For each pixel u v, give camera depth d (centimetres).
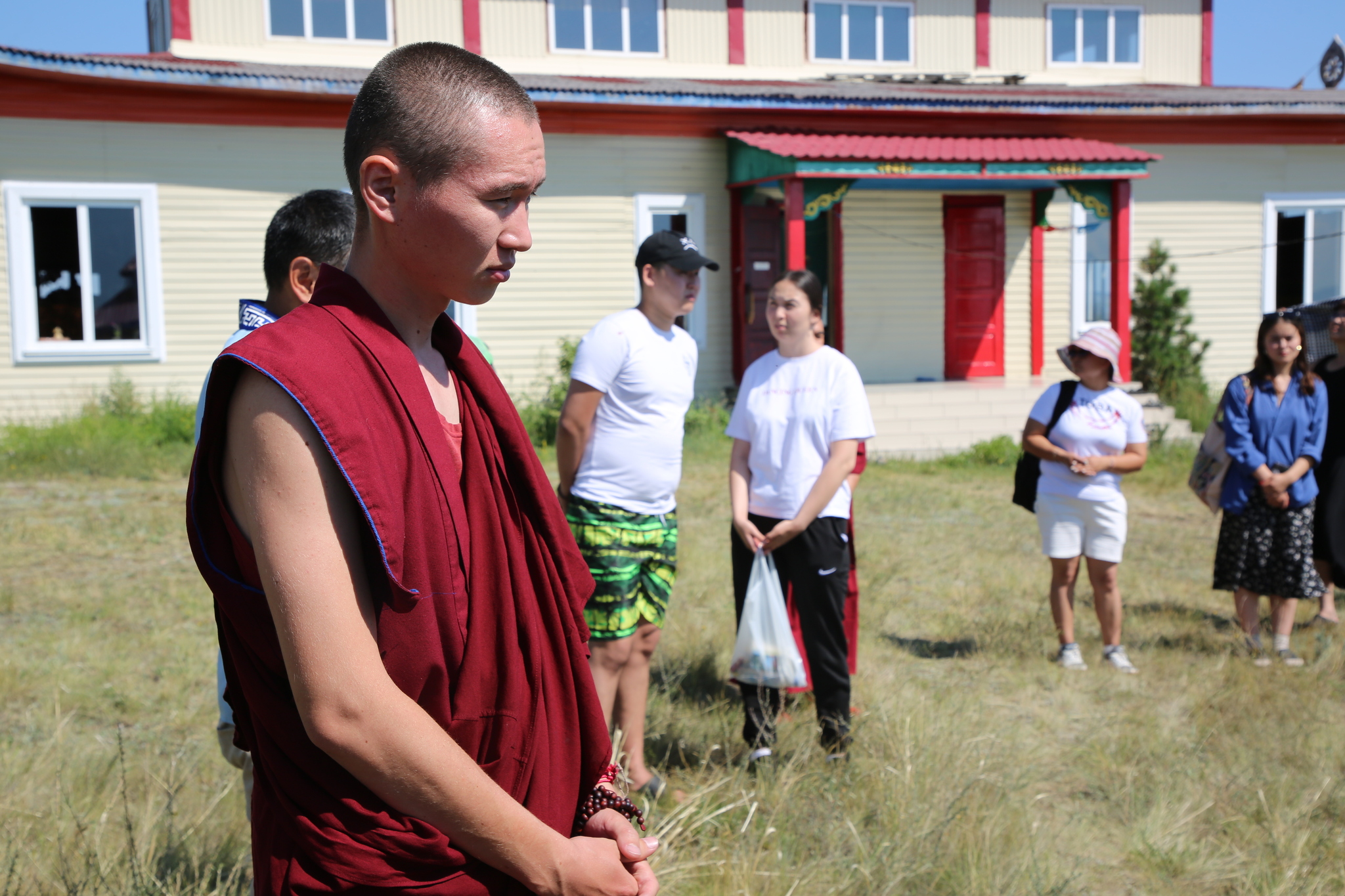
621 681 393
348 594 118
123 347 1293
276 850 127
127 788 371
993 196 1656
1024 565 812
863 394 413
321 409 116
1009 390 1480
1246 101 1575
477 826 122
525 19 1549
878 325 1639
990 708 502
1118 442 558
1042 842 370
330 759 124
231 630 127
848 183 1371
